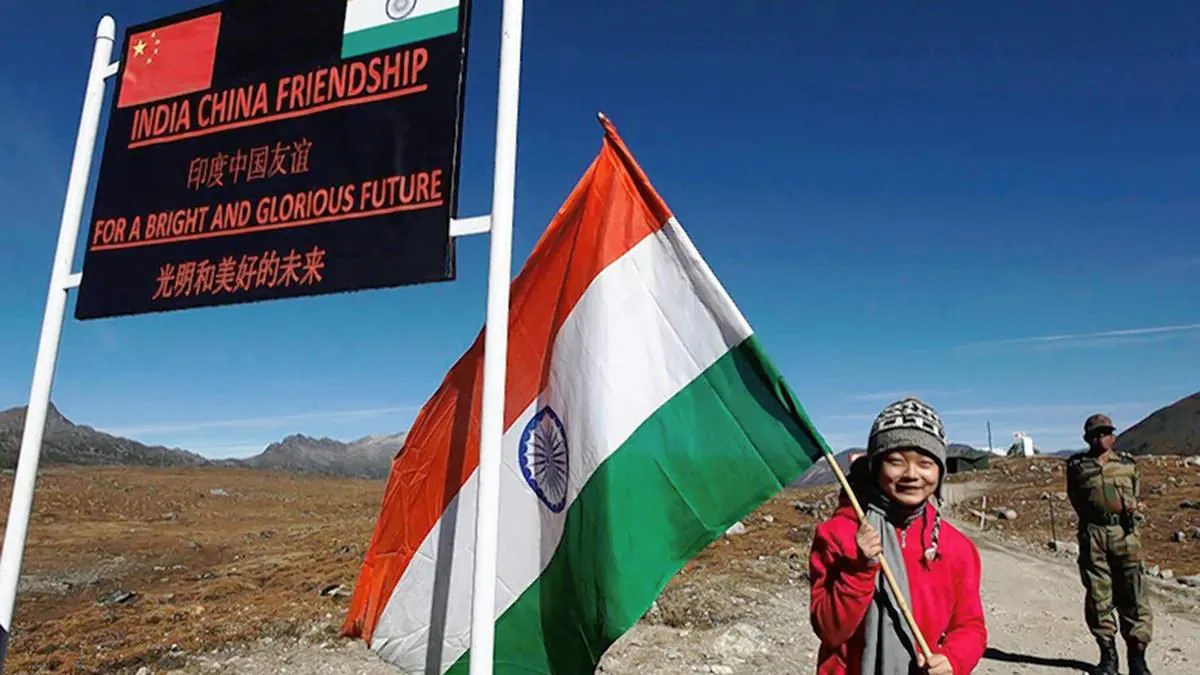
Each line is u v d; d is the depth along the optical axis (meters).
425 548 3.78
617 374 3.39
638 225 3.55
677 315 3.45
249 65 4.07
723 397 3.35
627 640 7.64
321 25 3.95
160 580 13.75
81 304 4.24
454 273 3.49
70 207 4.35
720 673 6.73
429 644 3.65
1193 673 7.17
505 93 3.42
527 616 3.45
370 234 3.65
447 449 3.83
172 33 4.32
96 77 4.46
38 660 7.45
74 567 15.10
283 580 11.52
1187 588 11.09
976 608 2.81
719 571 11.55
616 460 3.31
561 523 3.41
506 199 3.35
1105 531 7.07
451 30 3.67
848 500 2.93
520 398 3.66
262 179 3.93
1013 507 20.28
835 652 2.84
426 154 3.61
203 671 6.93
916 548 2.81
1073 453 7.42
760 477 3.25
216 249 3.98
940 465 2.77
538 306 3.72
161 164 4.19
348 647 7.50
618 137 3.64
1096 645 8.17
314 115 3.88
